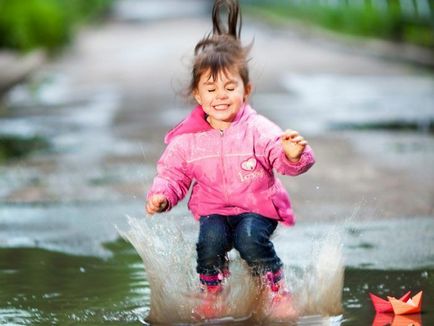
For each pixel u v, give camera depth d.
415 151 20.45
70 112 29.12
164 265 9.85
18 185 17.39
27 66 42.75
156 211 9.62
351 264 11.36
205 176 9.59
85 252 12.38
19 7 52.38
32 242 12.98
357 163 19.02
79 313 9.57
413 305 9.21
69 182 17.56
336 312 9.30
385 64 43.59
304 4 71.38
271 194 9.56
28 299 10.16
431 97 30.97
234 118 9.68
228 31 10.38
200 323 9.09
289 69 41.59
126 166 19.16
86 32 70.88
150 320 9.23
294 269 10.88
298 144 8.84
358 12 57.75
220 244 9.42
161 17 92.25
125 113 28.30
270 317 9.16
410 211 14.47
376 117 26.30
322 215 14.27
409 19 50.69
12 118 28.09
